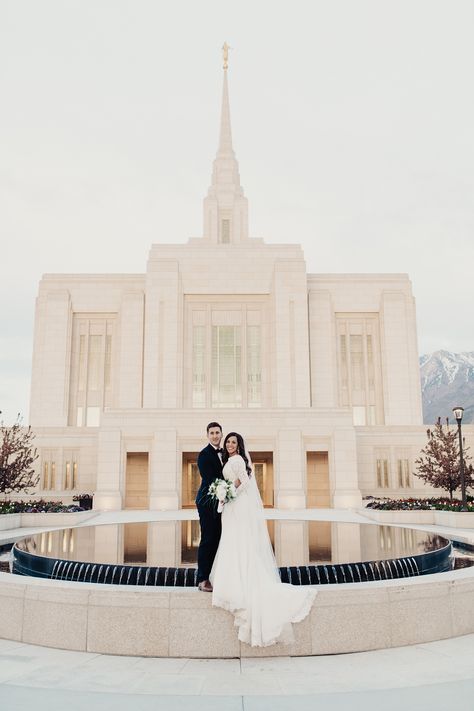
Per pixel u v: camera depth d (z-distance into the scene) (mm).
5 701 5594
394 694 5766
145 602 7410
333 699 5633
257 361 52312
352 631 7422
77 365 54312
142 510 37125
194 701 5602
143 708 5406
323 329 53750
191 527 14664
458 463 34781
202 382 51469
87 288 55250
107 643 7402
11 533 20859
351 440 38125
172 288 51156
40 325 54656
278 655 7230
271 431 38188
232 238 60062
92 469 41250
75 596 7629
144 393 49125
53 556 9852
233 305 53094
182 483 40281
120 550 10578
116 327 55000
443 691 5836
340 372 54625
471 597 8258
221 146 63438
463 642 7746
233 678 6395
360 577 8961
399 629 7621
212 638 7258
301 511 35156
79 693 5855
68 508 28219
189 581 8602
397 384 52969
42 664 6930
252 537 7293
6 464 32438
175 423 38250
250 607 7031
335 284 55719
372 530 13836
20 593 8000
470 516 22375
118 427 38281
